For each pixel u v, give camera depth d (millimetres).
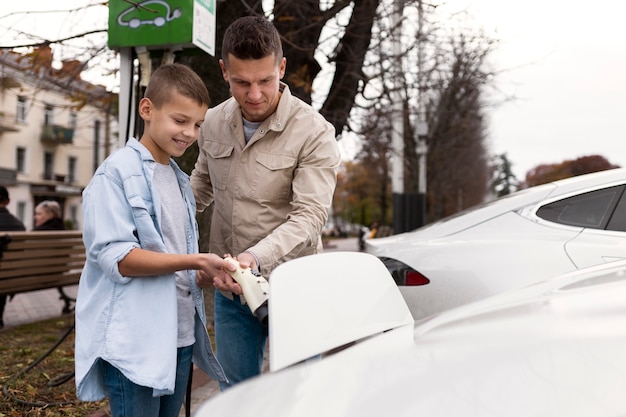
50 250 6328
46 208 7848
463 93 14820
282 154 2447
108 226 1886
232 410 1093
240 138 2500
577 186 3766
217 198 2629
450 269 3580
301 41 6699
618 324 1098
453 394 969
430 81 10109
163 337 1906
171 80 2012
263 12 6059
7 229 6859
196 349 2229
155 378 1845
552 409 878
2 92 6066
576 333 1094
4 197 6953
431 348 1222
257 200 2480
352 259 1821
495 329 1236
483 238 3686
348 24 7316
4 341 5379
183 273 2146
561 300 1352
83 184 41688
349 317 1709
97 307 1921
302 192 2404
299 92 6680
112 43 3508
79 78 6336
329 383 1129
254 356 2600
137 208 1922
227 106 2600
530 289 1652
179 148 2070
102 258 1865
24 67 5773
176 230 2102
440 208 29062
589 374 943
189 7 3393
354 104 8180
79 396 1870
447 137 19734
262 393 1149
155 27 3434
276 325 1539
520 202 3832
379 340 1476
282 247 2227
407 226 14477
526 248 3502
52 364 4391
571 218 3635
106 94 6945
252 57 2232
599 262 3330
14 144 35625
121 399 1899
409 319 1831
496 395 941
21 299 9367
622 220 3514
